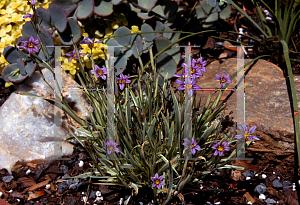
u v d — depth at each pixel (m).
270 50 3.18
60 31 2.64
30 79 2.73
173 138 2.07
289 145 2.31
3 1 2.79
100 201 2.22
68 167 2.45
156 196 2.10
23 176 2.39
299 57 3.20
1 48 2.71
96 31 3.06
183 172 1.85
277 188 2.29
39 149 2.47
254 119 2.44
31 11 2.83
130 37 2.91
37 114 2.56
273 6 3.97
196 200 2.20
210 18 3.23
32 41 2.09
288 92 2.65
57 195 2.27
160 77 2.88
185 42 3.43
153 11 3.05
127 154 2.12
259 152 2.43
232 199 2.22
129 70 3.13
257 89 2.72
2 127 2.50
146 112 2.32
